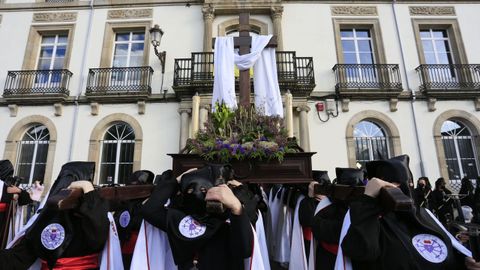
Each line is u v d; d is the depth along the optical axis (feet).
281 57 39.17
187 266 6.61
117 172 37.63
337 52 40.27
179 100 38.42
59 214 5.67
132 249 9.51
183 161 10.15
